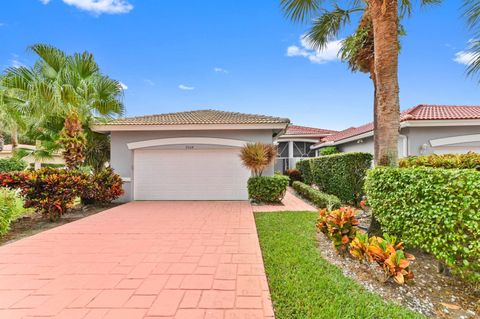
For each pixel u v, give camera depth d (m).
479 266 4.18
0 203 7.68
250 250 5.97
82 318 3.44
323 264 5.20
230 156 13.60
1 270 4.94
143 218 9.34
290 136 25.78
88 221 8.88
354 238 5.46
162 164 13.59
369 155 10.89
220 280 4.49
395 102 6.85
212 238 6.91
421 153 12.48
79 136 11.56
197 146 13.41
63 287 4.27
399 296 4.27
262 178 12.43
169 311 3.59
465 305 4.17
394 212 5.64
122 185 13.15
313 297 3.95
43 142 13.96
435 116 12.75
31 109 12.12
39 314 3.54
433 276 5.04
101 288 4.23
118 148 13.48
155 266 5.10
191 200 13.53
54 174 9.57
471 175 4.13
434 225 4.64
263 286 4.27
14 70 11.77
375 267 5.23
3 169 20.72
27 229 8.38
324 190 14.06
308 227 7.93
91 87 13.16
